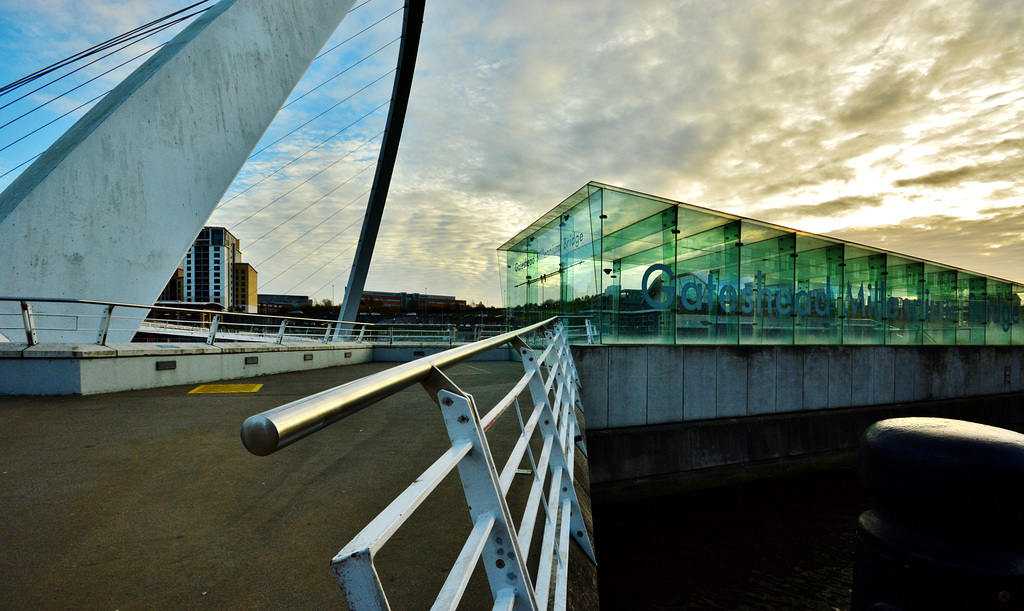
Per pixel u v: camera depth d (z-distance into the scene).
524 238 18.75
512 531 1.23
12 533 3.03
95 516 3.31
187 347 10.23
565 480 3.03
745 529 10.39
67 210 12.67
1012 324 24.84
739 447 12.75
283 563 2.67
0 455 4.73
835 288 17.86
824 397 14.84
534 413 2.66
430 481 0.91
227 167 16.30
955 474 0.91
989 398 19.31
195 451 4.90
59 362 8.02
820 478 13.58
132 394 8.54
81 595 2.34
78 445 5.10
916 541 0.98
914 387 17.27
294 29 19.20
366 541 0.68
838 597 8.05
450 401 1.25
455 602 0.86
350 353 18.00
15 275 11.80
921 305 20.98
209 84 15.92
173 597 2.33
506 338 2.29
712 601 7.88
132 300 13.88
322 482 4.04
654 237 13.69
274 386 9.91
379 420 6.64
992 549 0.91
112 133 13.61
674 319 13.73
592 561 3.06
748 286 15.39
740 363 13.29
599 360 11.59
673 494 11.71
